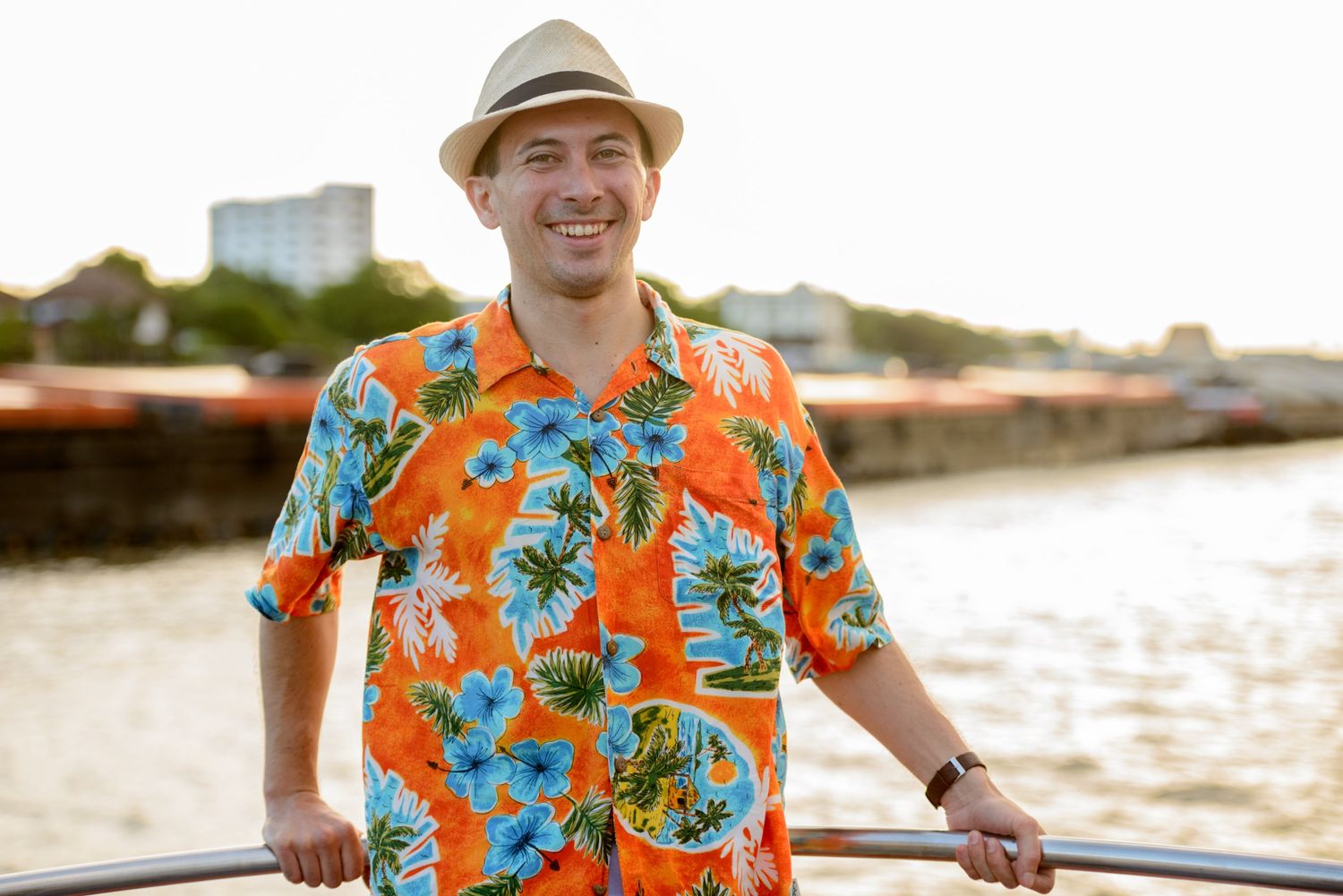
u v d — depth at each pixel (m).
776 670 1.75
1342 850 7.55
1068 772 9.04
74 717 10.58
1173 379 67.56
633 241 1.79
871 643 1.88
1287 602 16.39
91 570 19.42
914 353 144.38
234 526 23.81
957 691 11.59
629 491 1.70
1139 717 10.56
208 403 23.70
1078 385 59.62
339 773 8.75
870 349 141.62
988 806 1.78
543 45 1.79
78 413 22.12
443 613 1.71
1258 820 8.05
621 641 1.67
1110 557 20.88
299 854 1.77
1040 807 8.29
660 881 1.66
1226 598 16.78
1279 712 10.71
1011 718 10.59
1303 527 25.34
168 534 23.02
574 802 1.67
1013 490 34.03
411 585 1.74
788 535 1.85
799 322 115.94
